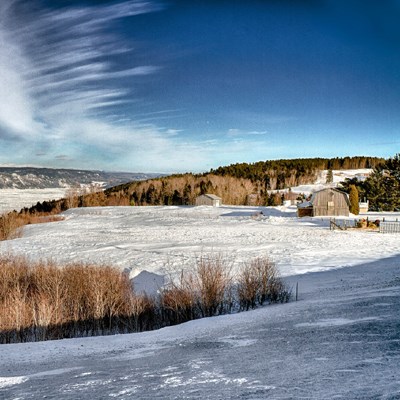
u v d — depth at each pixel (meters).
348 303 11.07
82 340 10.44
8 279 19.61
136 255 28.83
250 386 4.40
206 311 14.23
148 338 9.95
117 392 4.52
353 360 5.28
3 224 47.94
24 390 4.99
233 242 34.41
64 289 16.88
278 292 15.21
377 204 72.88
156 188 126.94
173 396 4.18
